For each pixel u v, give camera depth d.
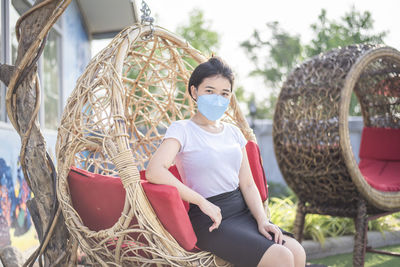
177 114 2.81
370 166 4.61
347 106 3.14
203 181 1.82
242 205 1.90
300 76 3.60
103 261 1.73
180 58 2.55
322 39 20.17
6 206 2.79
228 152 1.87
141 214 1.56
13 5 3.35
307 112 3.38
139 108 2.76
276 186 8.95
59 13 2.00
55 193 2.12
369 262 3.49
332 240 3.84
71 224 1.82
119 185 1.66
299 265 1.70
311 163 3.37
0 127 2.79
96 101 1.81
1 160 2.78
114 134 1.67
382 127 4.82
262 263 1.57
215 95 1.84
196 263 1.62
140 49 2.50
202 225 1.76
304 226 3.92
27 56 2.01
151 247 1.57
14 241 2.89
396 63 3.86
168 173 1.66
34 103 2.13
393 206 3.38
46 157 2.14
